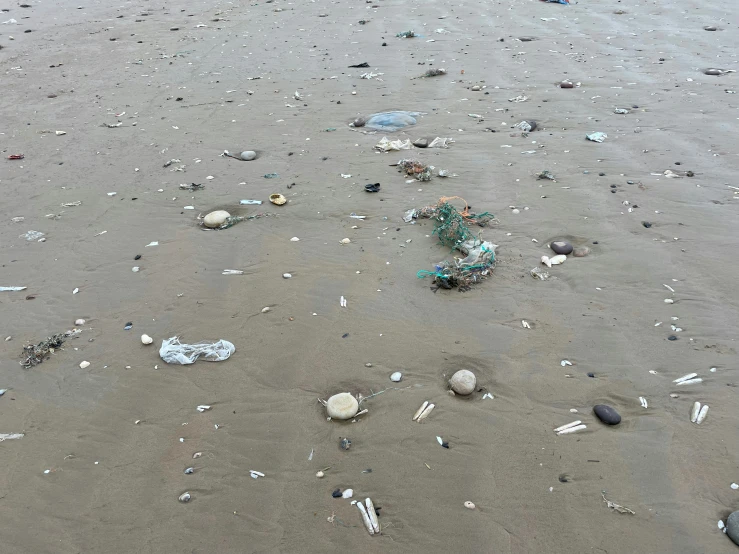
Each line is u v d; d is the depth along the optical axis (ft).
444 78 30.12
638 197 18.01
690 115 23.85
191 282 15.14
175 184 20.70
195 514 9.10
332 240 16.79
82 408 11.28
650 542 8.38
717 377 11.16
